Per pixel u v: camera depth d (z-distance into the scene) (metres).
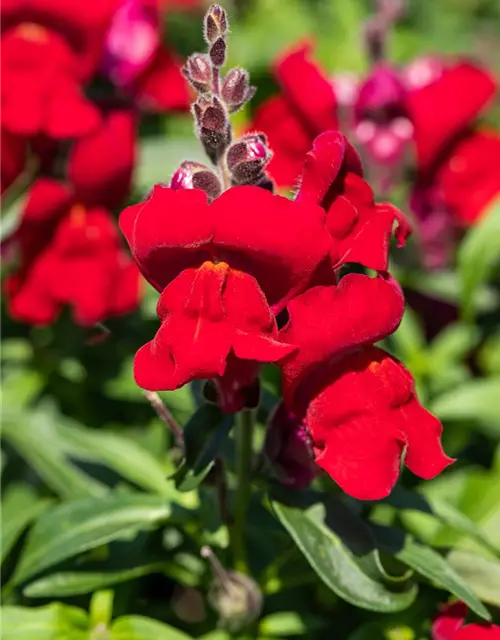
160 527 0.31
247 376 0.23
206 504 0.27
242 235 0.21
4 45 0.37
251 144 0.22
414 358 0.38
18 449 0.37
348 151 0.22
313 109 0.38
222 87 0.24
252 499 0.29
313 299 0.22
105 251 0.37
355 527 0.25
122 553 0.29
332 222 0.22
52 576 0.28
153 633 0.27
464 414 0.35
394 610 0.24
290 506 0.25
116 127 0.36
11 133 0.37
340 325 0.22
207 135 0.23
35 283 0.37
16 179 0.38
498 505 0.32
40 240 0.37
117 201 0.37
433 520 0.33
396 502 0.27
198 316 0.21
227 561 0.28
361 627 0.28
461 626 0.26
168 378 0.21
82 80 0.38
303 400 0.23
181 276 0.22
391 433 0.22
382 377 0.22
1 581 0.30
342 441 0.22
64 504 0.28
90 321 0.37
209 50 0.23
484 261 0.37
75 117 0.36
